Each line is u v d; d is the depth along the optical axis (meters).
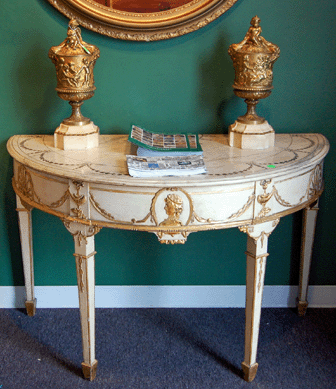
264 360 1.87
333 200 2.11
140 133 1.75
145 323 2.10
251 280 1.67
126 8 1.85
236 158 1.66
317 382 1.76
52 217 2.10
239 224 1.55
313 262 2.19
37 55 1.92
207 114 2.00
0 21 1.87
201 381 1.77
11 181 2.07
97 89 1.96
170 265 2.17
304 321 2.12
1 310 2.19
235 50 1.69
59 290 2.20
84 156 1.68
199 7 1.84
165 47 1.91
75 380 1.78
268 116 2.01
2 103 1.97
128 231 2.11
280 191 1.59
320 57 1.93
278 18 1.89
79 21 1.86
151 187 1.47
